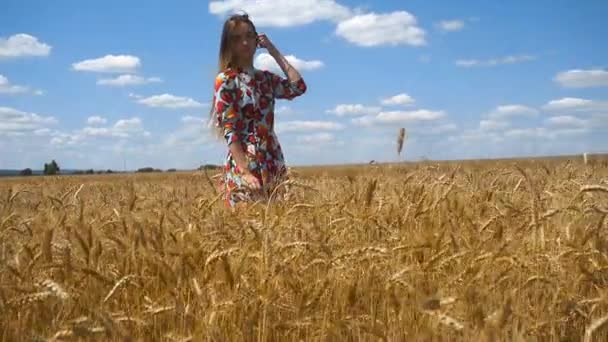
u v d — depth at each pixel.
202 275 3.47
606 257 3.60
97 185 10.79
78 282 3.65
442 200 4.94
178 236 4.06
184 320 3.17
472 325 2.86
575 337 3.15
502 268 3.63
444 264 3.60
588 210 4.23
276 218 4.24
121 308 3.58
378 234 4.47
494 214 4.77
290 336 3.25
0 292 3.24
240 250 3.62
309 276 3.67
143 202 6.49
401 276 3.41
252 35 6.45
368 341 3.17
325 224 4.55
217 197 5.37
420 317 3.24
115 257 4.01
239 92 6.38
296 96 6.70
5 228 4.71
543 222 4.08
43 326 3.25
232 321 3.29
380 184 6.27
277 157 6.52
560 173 7.96
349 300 3.23
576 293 3.47
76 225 4.52
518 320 3.17
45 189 9.41
